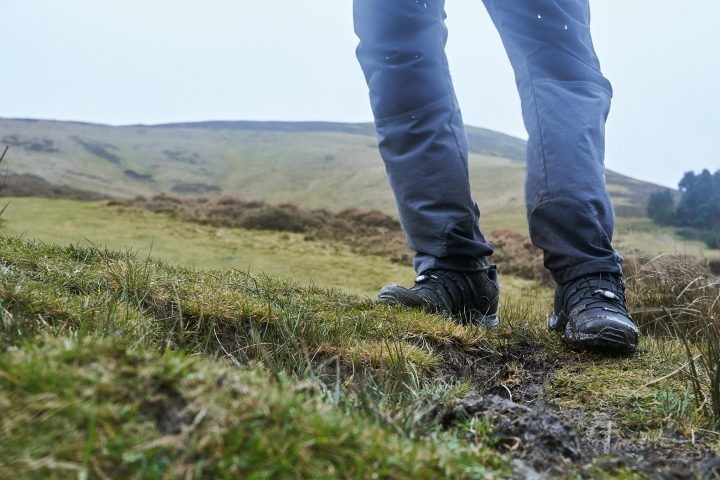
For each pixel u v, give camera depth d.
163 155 58.44
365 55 2.52
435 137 2.46
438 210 2.50
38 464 0.80
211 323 2.10
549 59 2.26
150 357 1.04
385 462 0.94
